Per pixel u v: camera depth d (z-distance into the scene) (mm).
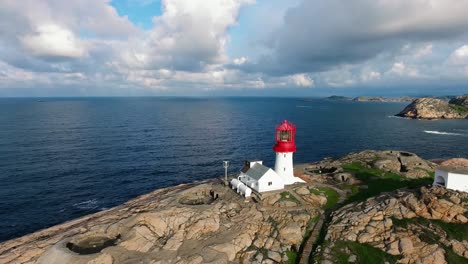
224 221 40719
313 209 43875
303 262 33125
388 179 54812
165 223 39875
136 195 66000
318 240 36719
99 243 37938
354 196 48250
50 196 63906
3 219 53844
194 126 172000
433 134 148000
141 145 113812
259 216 41656
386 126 177750
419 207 36438
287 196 46969
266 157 100750
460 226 33094
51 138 121500
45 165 84062
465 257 30109
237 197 47812
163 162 91688
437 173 40562
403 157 67062
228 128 165500
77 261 32969
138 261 33438
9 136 123688
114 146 110312
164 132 146375
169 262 33406
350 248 33406
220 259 33469
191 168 86688
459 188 37688
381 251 32406
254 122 196875
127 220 40188
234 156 101125
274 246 36375
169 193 57656
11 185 68875
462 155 105812
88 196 64688
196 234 38188
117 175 78500
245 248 36219
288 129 51906
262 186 48062
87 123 172750
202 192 51906
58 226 47781
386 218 36375
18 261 35469
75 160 90062
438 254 30516
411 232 33625
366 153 72938
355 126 177500
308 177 57688
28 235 45125
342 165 64688
